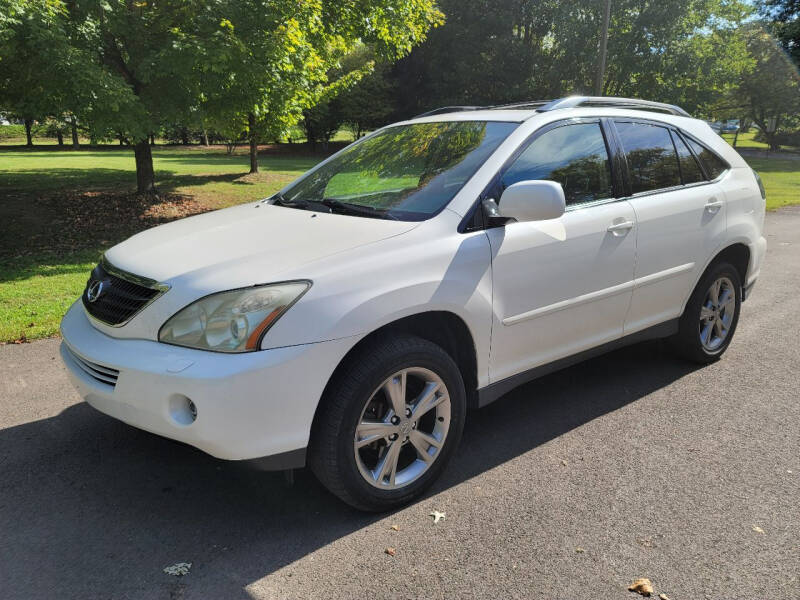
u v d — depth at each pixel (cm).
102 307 293
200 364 246
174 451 350
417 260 290
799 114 5888
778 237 1127
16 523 283
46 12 949
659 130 428
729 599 238
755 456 346
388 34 1475
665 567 256
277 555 263
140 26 1139
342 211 340
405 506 299
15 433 369
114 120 1080
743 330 577
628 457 345
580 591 242
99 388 276
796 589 244
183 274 270
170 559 260
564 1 3894
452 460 342
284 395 252
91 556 261
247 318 249
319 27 1322
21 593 238
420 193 333
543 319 346
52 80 1009
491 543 271
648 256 397
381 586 244
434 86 4562
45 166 2639
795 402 417
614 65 3778
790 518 290
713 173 460
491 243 316
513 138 343
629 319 402
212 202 1680
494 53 4216
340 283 266
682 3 3544
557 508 296
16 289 716
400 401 288
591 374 467
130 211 1436
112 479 321
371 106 4784
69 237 1152
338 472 272
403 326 307
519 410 405
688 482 319
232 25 1088
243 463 256
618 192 387
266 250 284
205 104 1269
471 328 311
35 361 484
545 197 294
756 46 5278
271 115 1395
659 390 436
